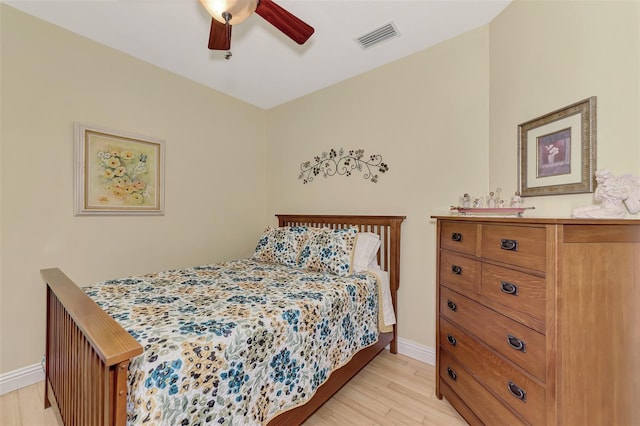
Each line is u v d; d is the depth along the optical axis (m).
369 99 2.61
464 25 2.00
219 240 3.05
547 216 1.52
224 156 3.10
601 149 1.25
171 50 2.30
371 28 2.03
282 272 2.20
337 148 2.86
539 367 1.03
